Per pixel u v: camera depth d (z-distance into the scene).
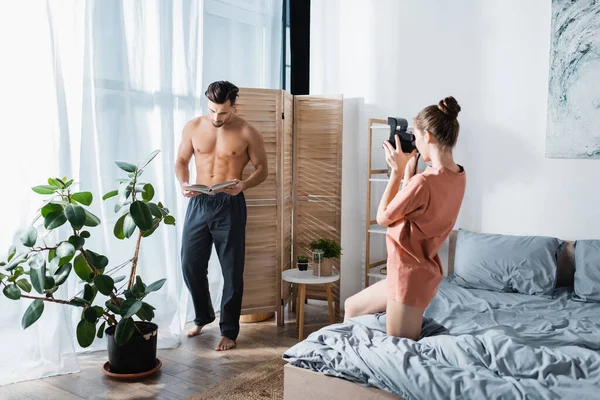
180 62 3.83
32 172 2.95
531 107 3.77
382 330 2.42
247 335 3.81
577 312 3.02
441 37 4.06
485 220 3.98
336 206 4.22
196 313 3.76
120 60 3.40
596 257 3.35
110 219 3.40
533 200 3.80
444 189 2.17
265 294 4.00
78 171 3.21
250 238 3.93
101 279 2.83
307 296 4.44
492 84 3.90
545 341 2.51
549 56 3.67
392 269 2.26
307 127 4.26
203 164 3.59
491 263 3.54
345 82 4.47
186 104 3.88
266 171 3.66
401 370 2.01
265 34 4.62
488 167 3.95
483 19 3.90
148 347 3.06
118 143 3.43
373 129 4.36
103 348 3.48
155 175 3.62
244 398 2.80
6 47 2.83
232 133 3.55
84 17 3.19
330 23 4.51
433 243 2.23
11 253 2.71
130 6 3.46
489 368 2.03
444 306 3.16
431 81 4.12
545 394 1.81
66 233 3.12
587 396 1.79
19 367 2.97
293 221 4.38
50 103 3.00
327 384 2.19
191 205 3.59
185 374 3.11
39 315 2.70
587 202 3.63
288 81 4.82
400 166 2.34
